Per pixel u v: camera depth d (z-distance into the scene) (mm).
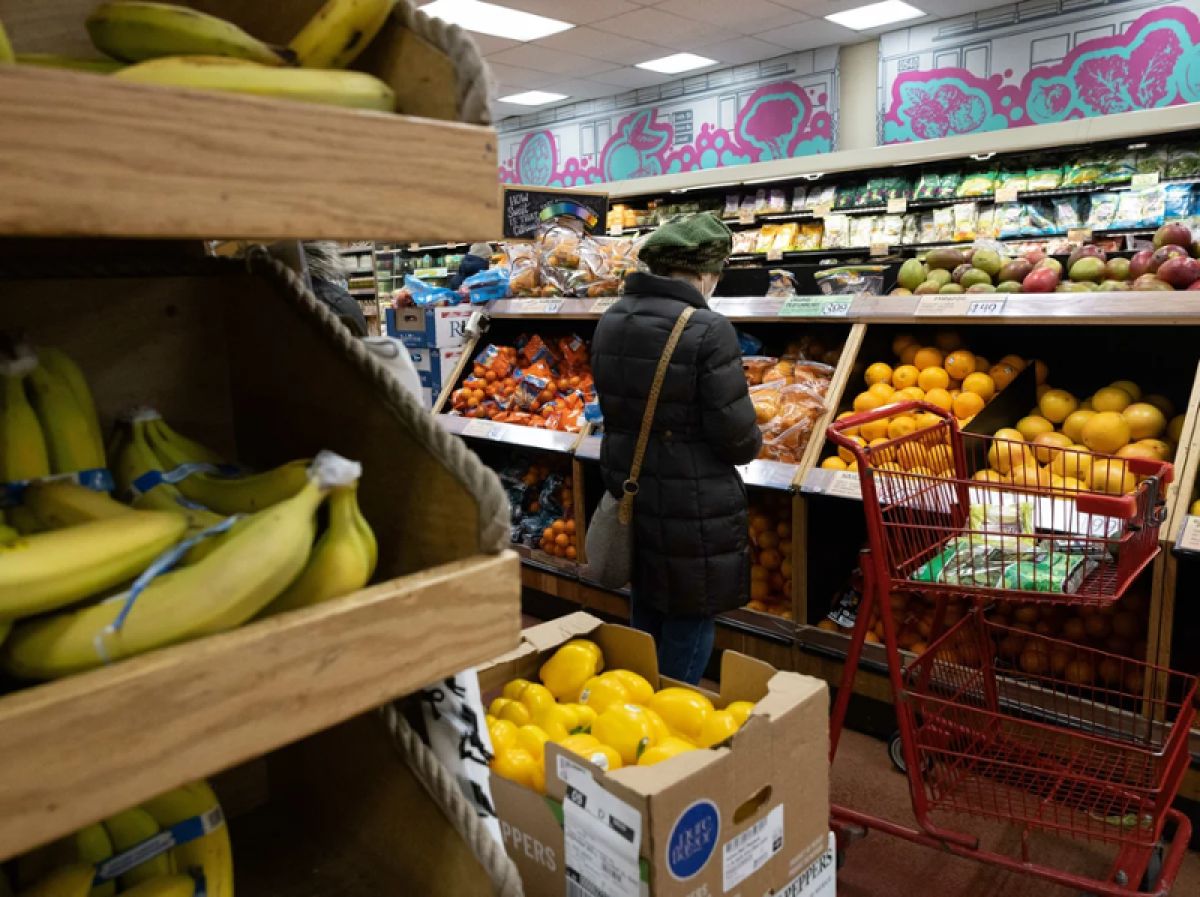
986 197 6242
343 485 677
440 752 960
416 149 643
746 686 1698
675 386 2322
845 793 2549
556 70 10336
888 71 8922
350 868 1019
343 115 602
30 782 507
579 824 1340
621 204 8281
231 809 1144
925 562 2135
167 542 675
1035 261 3537
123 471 889
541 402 4199
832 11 8156
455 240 680
